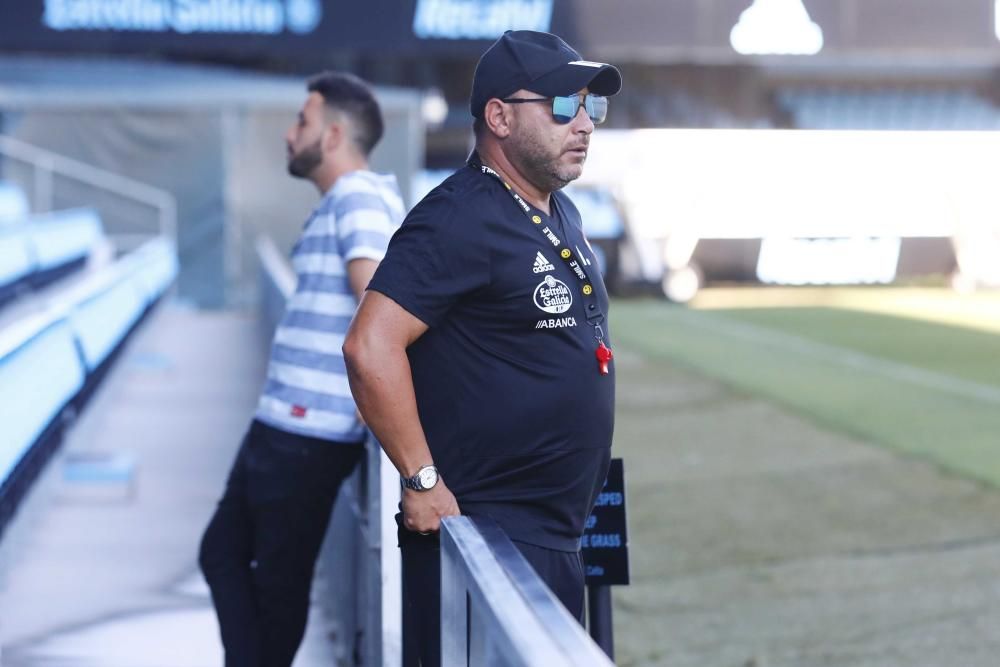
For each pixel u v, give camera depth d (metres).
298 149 5.61
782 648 7.93
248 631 5.63
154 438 12.37
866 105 38.66
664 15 30.23
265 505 5.53
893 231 34.19
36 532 9.10
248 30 28.17
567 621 2.61
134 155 25.19
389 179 5.56
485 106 3.95
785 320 27.38
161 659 6.70
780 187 33.91
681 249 32.62
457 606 3.37
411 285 3.81
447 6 28.92
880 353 22.09
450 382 3.92
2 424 5.85
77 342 9.03
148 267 16.98
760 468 13.09
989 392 17.77
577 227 4.22
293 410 5.44
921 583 9.17
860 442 14.30
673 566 9.71
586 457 4.00
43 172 25.00
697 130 33.62
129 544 8.84
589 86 4.02
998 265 33.62
